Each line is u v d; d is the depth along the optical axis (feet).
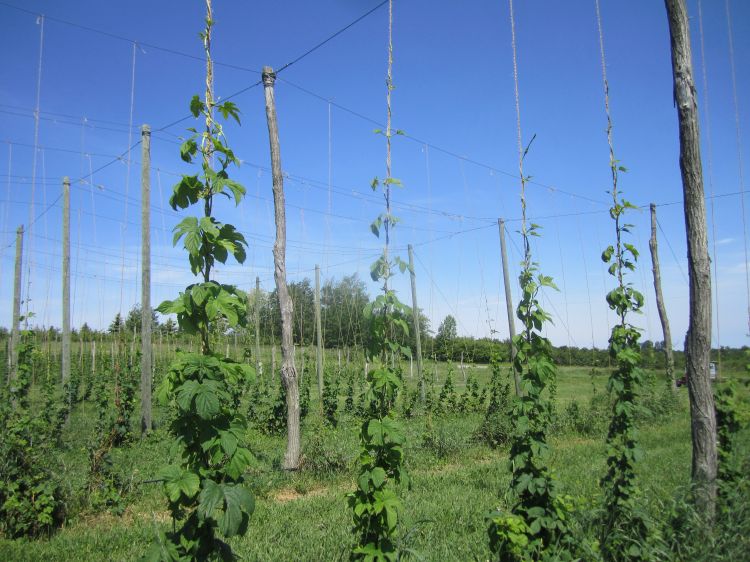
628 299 18.28
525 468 14.53
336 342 86.58
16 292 54.70
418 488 25.05
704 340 15.93
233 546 16.84
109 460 24.86
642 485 19.92
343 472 29.76
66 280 48.19
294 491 27.17
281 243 31.48
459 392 73.00
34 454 21.13
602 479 16.71
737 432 18.17
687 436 39.50
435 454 34.78
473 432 40.70
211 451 8.84
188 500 8.93
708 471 15.71
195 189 9.82
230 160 10.18
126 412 37.47
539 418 15.01
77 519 21.33
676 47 16.20
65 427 40.42
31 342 37.45
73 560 16.96
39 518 19.40
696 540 14.28
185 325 9.53
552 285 15.48
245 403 56.29
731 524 14.38
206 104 10.09
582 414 47.44
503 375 80.02
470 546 16.03
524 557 12.45
